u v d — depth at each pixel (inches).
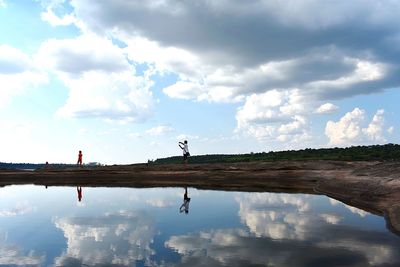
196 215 511.8
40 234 396.8
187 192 856.9
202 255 295.9
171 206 612.7
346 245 321.7
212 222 454.9
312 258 282.2
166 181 1194.0
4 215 541.6
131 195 807.1
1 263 286.0
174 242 344.8
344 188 717.3
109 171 1459.2
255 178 1153.4
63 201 714.2
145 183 1157.1
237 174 1234.6
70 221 480.7
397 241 335.0
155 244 339.6
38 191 963.3
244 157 2230.6
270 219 466.6
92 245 340.8
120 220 482.0
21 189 1048.2
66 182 1285.7
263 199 689.0
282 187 935.0
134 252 311.6
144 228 421.7
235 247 320.2
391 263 267.1
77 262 285.7
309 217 475.2
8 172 1561.3
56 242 355.9
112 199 733.3
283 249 310.2
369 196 590.9
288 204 609.6
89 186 1099.9
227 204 624.4
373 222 431.2
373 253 295.0
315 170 1170.6
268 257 286.4
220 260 281.1
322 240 342.0
